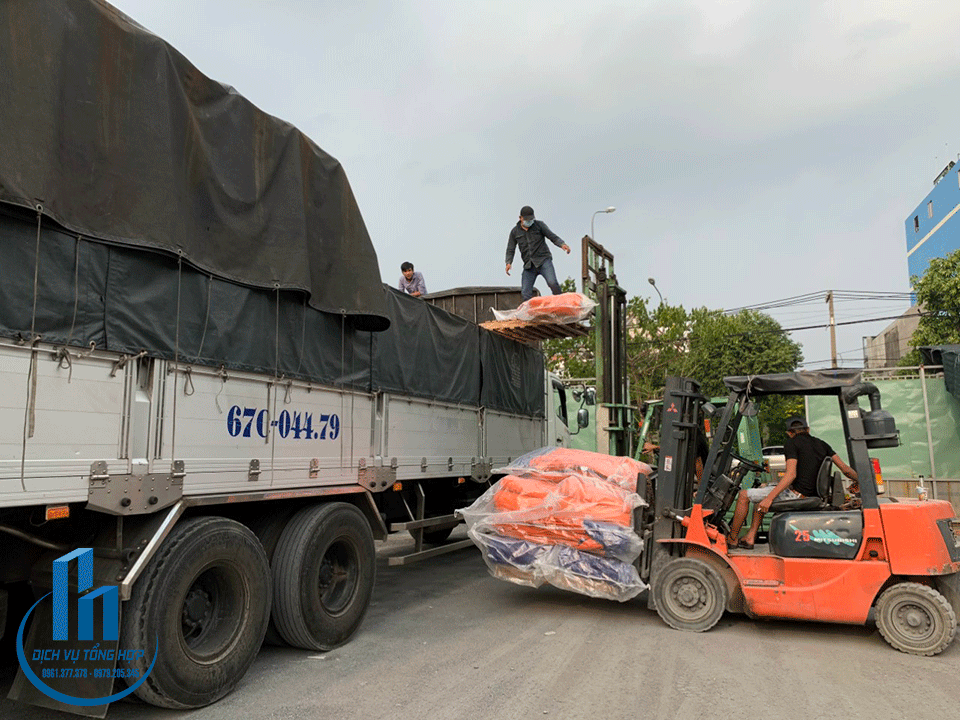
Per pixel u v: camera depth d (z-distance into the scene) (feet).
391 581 28.14
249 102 16.48
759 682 15.56
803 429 21.62
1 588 12.28
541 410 37.73
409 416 23.53
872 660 17.33
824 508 21.02
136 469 12.63
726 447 22.81
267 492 16.15
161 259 13.62
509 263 37.68
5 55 10.72
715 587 19.97
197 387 14.33
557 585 21.70
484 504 23.27
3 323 10.48
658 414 35.68
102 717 12.23
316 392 18.40
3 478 10.23
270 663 16.97
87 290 12.00
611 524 21.36
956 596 18.61
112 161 12.57
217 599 14.90
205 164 15.01
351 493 19.62
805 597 19.12
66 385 11.40
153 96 13.48
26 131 10.89
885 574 18.37
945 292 61.52
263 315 16.51
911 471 47.70
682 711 13.82
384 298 20.74
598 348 35.60
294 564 16.78
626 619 21.57
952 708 13.99
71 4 12.01
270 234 16.72
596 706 14.07
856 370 20.20
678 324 100.12
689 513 21.45
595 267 36.09
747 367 112.68
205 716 13.52
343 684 15.38
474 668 16.53
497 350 32.07
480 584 27.43
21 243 10.90
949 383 44.57
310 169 18.66
